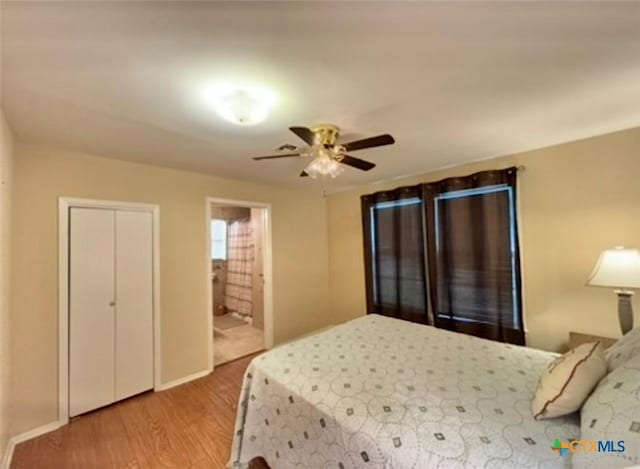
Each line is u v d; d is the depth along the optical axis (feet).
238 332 15.49
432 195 11.24
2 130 5.77
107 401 8.54
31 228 7.48
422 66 4.62
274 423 5.67
